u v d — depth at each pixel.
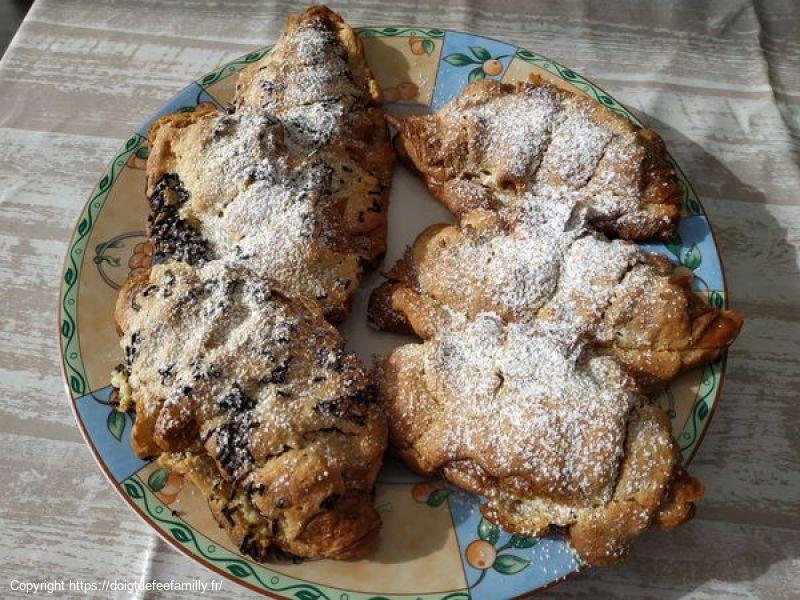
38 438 0.26
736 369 0.27
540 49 0.35
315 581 0.21
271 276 0.25
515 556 0.22
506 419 0.22
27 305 0.28
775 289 0.29
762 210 0.31
